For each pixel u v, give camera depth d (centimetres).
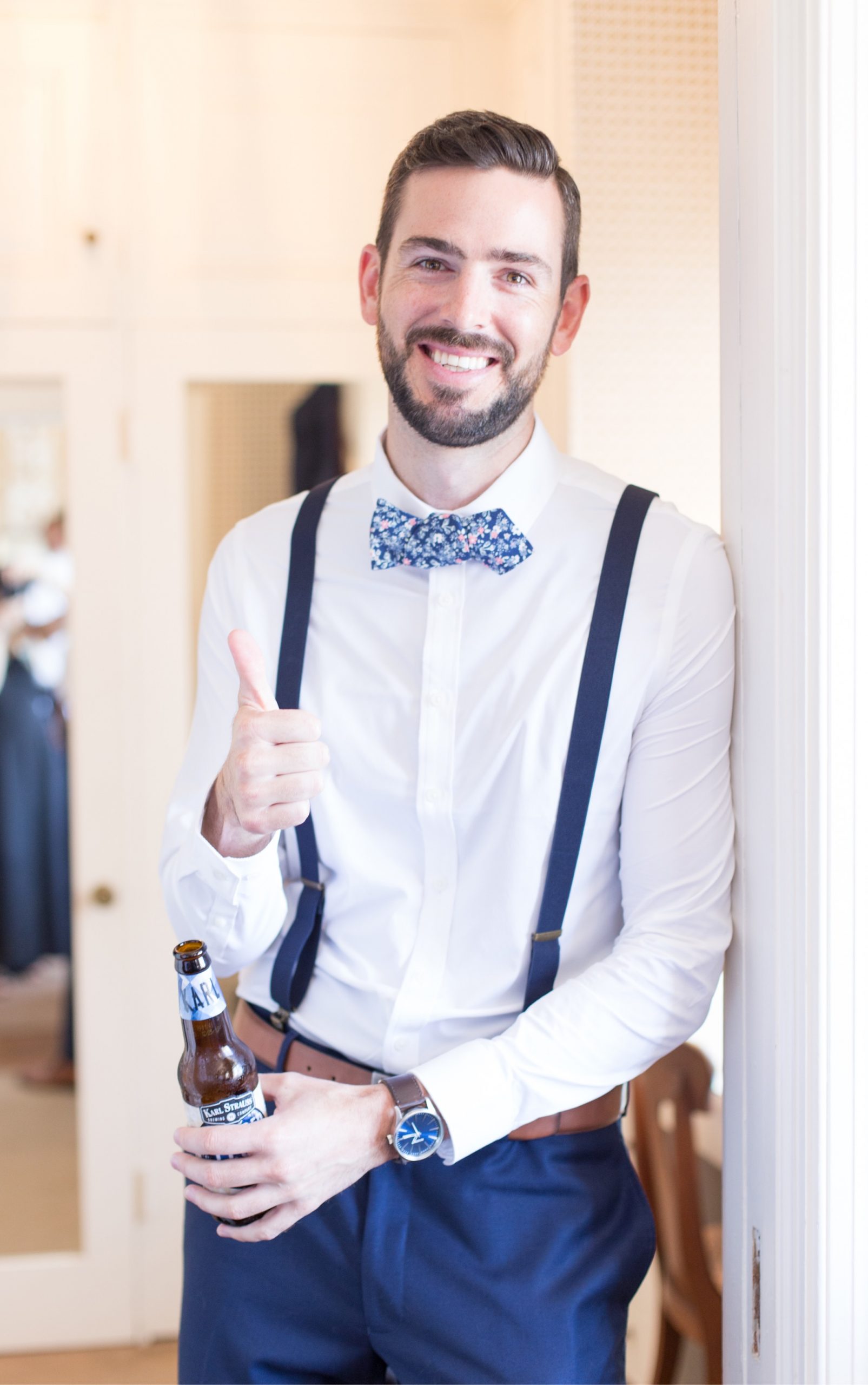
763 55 102
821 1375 100
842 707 98
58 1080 311
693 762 113
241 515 258
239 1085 100
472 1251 112
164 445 255
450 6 248
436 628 117
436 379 111
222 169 250
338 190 251
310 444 256
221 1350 117
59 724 370
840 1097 100
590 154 207
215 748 123
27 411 258
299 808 100
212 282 252
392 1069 116
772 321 102
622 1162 121
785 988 103
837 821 99
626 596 114
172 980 261
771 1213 106
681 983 109
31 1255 261
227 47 247
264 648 124
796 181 98
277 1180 98
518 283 110
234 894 110
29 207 250
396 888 117
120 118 248
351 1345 117
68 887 371
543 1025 108
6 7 246
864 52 96
